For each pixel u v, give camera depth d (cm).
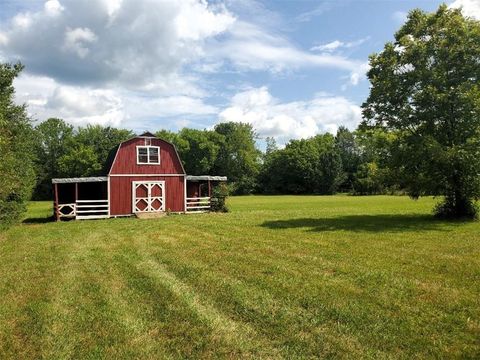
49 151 9438
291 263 1268
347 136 10644
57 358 654
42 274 1190
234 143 10344
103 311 855
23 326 786
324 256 1377
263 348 679
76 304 908
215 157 10000
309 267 1211
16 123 2561
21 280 1121
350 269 1179
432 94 2270
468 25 2386
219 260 1326
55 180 3019
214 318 807
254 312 834
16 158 2525
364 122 2623
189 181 3816
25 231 2269
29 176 2823
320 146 10950
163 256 1426
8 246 1723
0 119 2023
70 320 811
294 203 5350
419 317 794
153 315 830
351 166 10431
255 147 10994
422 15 2508
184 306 875
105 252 1545
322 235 1877
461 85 2233
